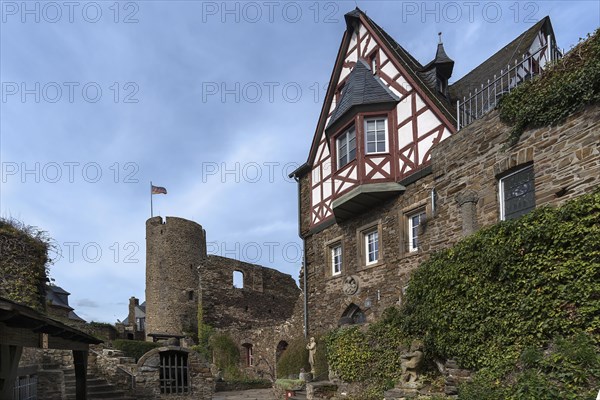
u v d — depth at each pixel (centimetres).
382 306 1206
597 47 659
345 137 1338
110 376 1307
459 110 1087
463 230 885
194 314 3075
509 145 801
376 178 1210
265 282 3161
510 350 677
